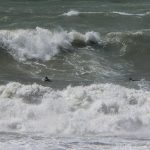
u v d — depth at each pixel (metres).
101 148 45.97
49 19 105.69
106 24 104.44
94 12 110.38
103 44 93.31
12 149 44.50
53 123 56.00
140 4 129.62
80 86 66.56
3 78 75.69
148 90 68.38
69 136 52.34
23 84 69.94
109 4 128.75
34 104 60.84
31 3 127.00
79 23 104.06
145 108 59.22
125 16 109.00
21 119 57.12
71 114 57.75
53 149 45.16
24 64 85.12
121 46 93.06
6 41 90.06
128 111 58.47
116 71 82.38
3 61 86.00
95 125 55.44
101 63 85.56
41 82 72.56
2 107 59.19
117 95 62.22
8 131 54.12
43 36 92.00
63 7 121.69
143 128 55.66
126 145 47.53
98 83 72.44
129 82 73.75
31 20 104.81
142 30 99.06
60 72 80.94
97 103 59.56
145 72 83.06
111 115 57.81
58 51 89.62
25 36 91.31
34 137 50.72
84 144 47.72
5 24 101.31
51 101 60.88
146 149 45.78
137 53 91.50
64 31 95.06
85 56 88.12
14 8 117.81
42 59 87.06
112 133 54.25
